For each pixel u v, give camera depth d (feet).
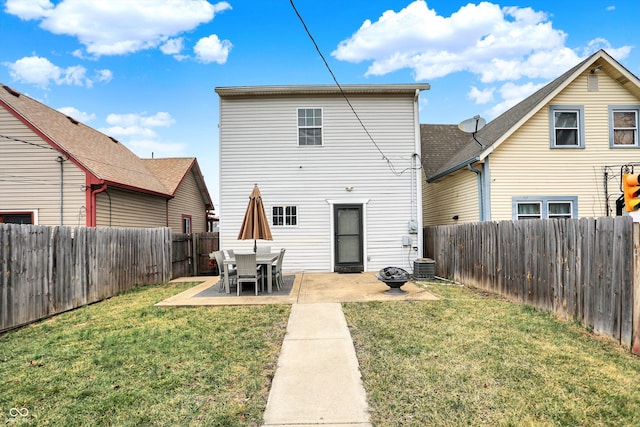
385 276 23.25
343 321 16.49
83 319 17.83
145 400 9.39
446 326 15.42
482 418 8.41
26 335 15.35
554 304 17.15
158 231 31.24
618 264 13.12
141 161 51.83
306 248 34.32
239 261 22.82
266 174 34.35
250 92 33.63
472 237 25.81
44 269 18.49
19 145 31.14
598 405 8.87
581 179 32.58
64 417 8.61
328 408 9.01
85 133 41.06
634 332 12.25
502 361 11.54
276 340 14.06
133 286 27.35
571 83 32.89
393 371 10.98
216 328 15.60
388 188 34.65
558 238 16.87
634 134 33.19
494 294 22.65
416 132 34.63
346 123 34.68
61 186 31.14
